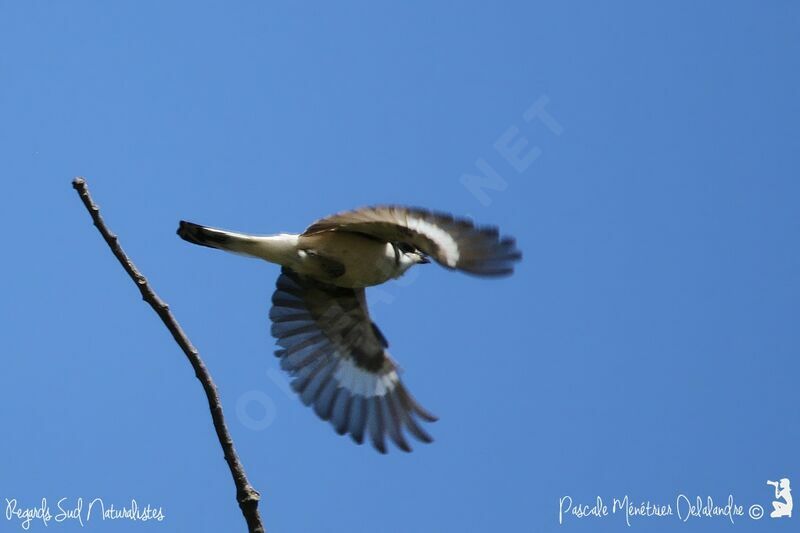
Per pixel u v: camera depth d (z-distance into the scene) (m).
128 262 9.12
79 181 9.07
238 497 8.96
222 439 9.04
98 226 9.10
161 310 9.09
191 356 9.09
